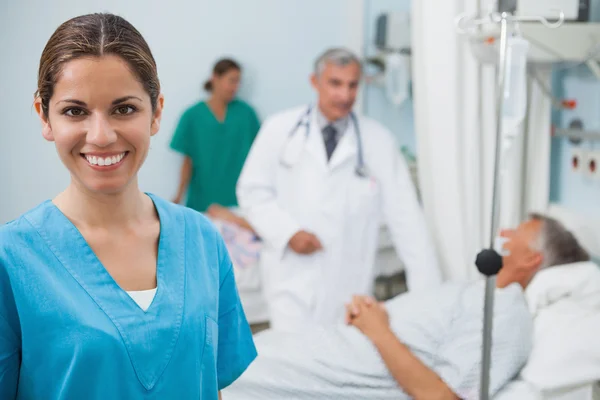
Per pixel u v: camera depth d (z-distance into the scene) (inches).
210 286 35.6
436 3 79.9
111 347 30.5
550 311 63.4
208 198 142.6
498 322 59.5
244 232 118.6
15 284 30.5
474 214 83.0
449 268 85.0
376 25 133.0
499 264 47.7
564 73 85.4
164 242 34.5
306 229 86.4
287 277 86.6
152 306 32.2
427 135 85.7
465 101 81.3
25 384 31.1
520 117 53.0
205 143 139.9
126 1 138.7
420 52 84.7
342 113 85.7
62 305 30.5
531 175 85.8
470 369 57.9
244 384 60.6
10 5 132.6
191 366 33.2
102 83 29.5
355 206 86.5
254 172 89.8
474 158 81.8
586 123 82.0
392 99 126.2
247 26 146.3
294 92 151.7
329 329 64.8
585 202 83.3
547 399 57.6
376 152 88.1
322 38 150.5
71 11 136.3
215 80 138.3
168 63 143.3
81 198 32.4
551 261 67.1
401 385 59.1
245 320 40.0
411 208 86.3
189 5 142.2
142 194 35.5
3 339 30.6
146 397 31.5
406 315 63.2
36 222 32.1
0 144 137.2
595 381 58.0
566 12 66.7
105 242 32.7
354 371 60.3
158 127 33.5
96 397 30.4
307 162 87.2
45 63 30.2
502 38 50.0
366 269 89.0
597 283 65.0
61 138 30.1
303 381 60.6
